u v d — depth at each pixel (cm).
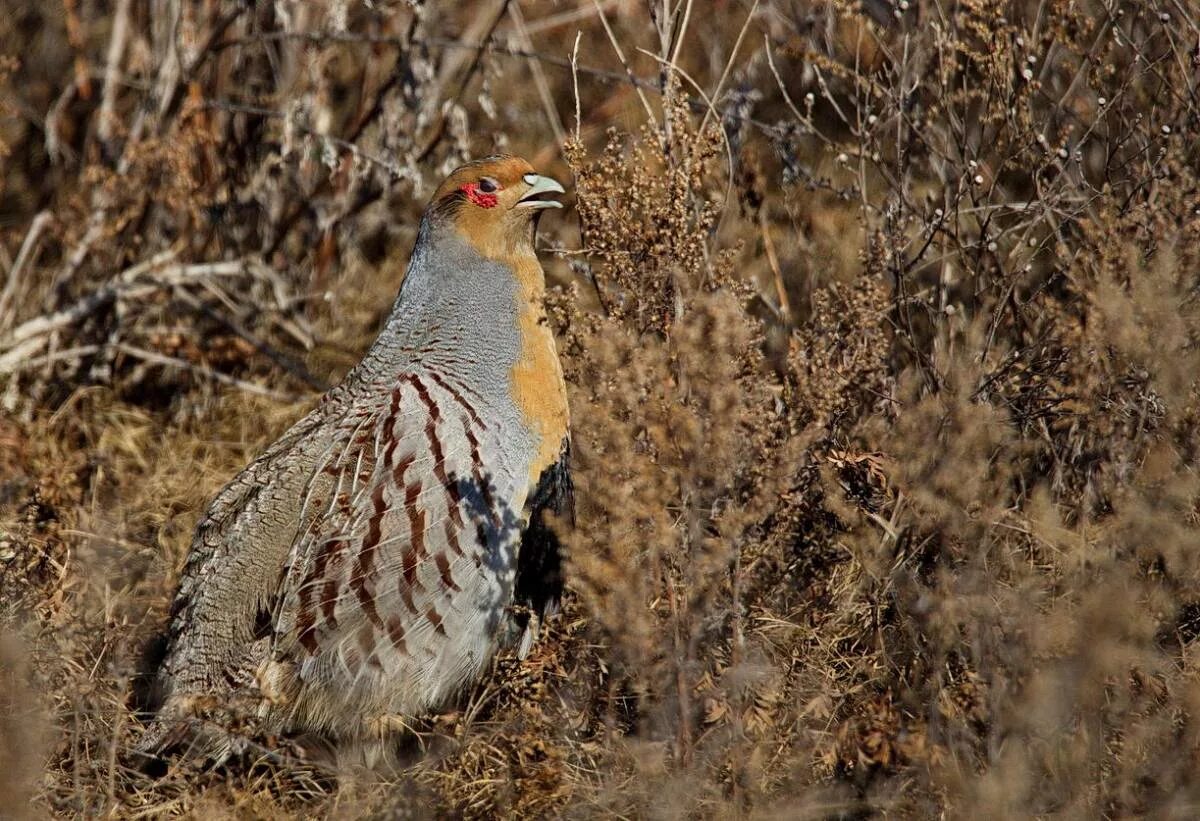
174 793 947
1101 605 816
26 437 1308
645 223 1015
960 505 880
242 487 1009
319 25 1579
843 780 875
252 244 1585
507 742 957
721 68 1585
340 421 995
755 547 1020
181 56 1513
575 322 1061
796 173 1216
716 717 877
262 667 954
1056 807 824
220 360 1490
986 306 1080
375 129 1530
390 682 955
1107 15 1118
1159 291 905
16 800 824
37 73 1775
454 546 948
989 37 1056
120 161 1491
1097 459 972
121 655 955
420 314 1026
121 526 1209
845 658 980
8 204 1683
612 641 938
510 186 1026
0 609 1032
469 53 1702
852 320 1056
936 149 1133
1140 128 1076
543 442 998
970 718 852
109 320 1477
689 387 910
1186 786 810
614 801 884
